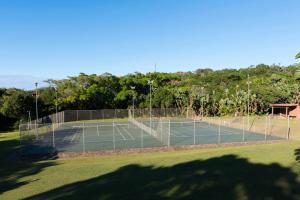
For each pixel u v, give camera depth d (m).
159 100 79.00
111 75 93.69
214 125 55.59
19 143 37.16
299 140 33.84
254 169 16.92
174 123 59.16
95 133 46.81
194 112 74.94
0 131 57.81
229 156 22.44
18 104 61.75
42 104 69.19
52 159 27.20
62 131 50.47
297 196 11.61
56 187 15.33
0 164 25.03
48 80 83.62
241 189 12.84
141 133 42.38
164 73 105.56
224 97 74.88
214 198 11.78
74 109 77.81
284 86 70.12
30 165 23.95
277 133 41.00
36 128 40.12
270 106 67.88
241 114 69.81
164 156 24.81
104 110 72.56
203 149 29.98
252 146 29.72
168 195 12.52
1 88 72.00
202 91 77.88
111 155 28.11
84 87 83.31
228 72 118.19
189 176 15.82
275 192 12.21
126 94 82.88
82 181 16.44
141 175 16.95
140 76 97.56
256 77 96.06
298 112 61.28
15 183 17.05
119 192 13.33
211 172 16.56
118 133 46.00
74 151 30.11
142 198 12.27
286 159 19.84
